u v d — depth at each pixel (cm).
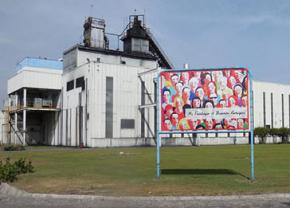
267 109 7075
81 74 5347
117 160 2434
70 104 5616
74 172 1688
